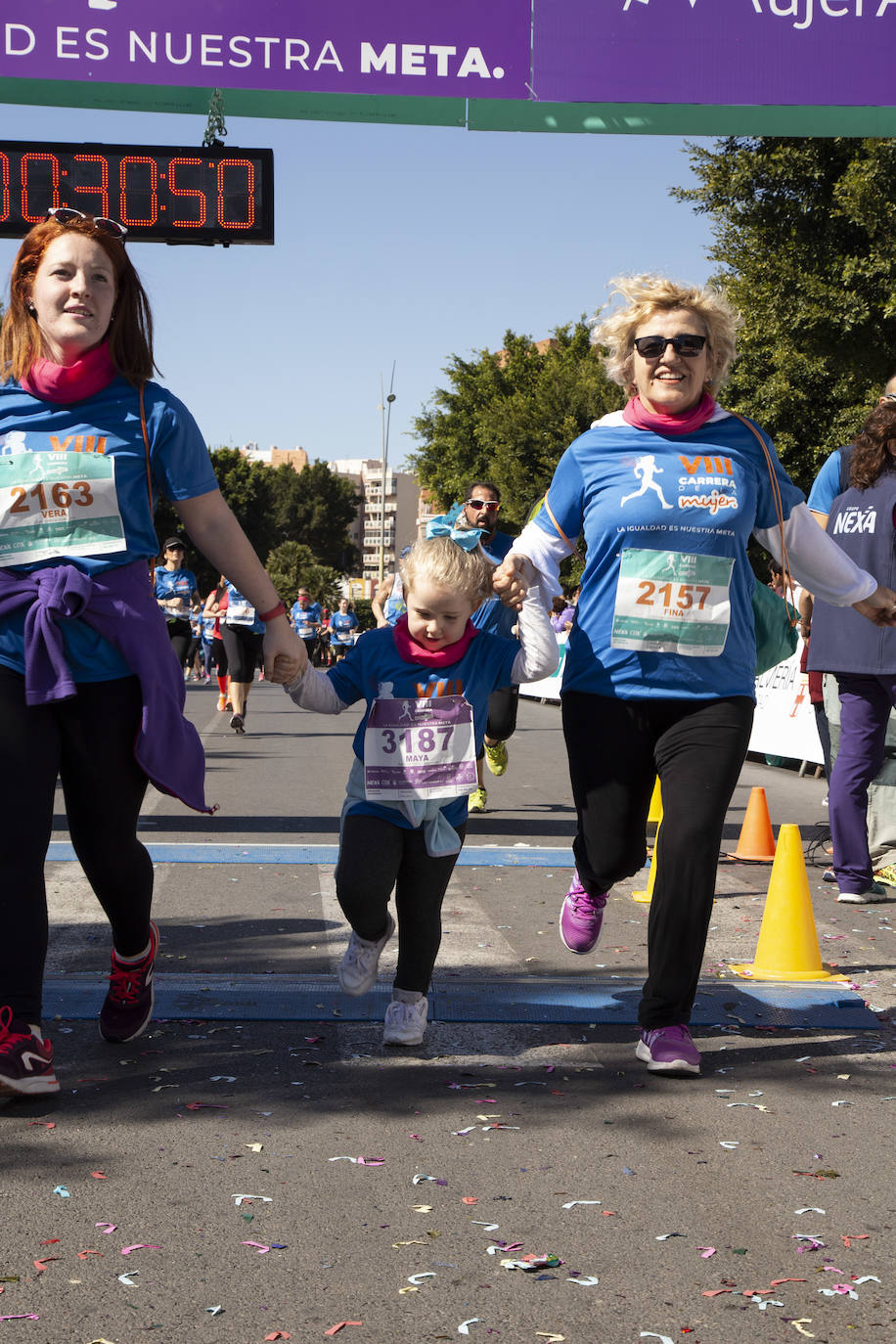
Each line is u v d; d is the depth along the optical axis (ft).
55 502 10.96
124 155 29.48
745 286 72.95
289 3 23.57
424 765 11.86
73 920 17.58
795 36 24.26
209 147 29.71
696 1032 13.21
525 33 23.93
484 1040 12.80
